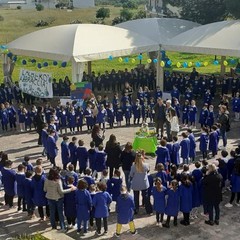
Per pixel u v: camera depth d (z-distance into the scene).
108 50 30.16
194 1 50.03
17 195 15.27
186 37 33.06
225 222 13.90
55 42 30.59
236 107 26.89
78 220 12.96
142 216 14.37
